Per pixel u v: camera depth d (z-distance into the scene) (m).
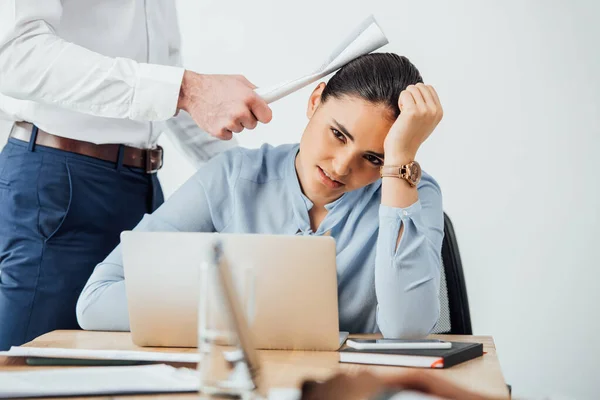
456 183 2.96
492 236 2.95
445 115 2.96
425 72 2.97
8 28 1.53
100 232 1.84
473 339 1.37
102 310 1.42
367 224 1.56
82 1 1.76
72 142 1.78
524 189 2.93
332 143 1.45
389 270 1.36
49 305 1.77
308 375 0.99
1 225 1.78
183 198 1.63
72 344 1.24
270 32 3.03
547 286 2.92
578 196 2.90
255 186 1.62
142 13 1.89
